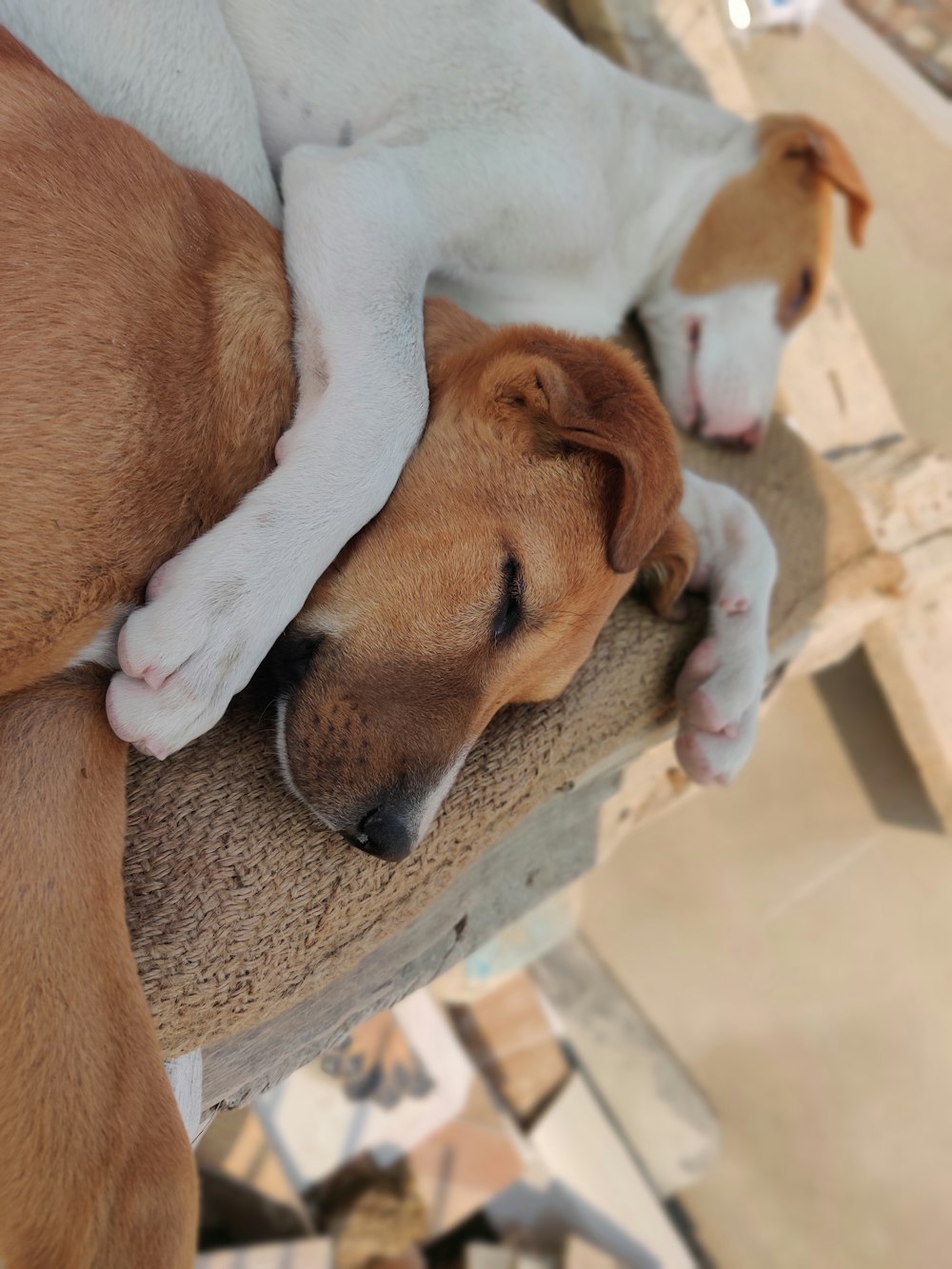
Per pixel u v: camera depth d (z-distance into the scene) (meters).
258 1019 0.31
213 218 0.32
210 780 0.32
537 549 0.32
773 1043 0.93
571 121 0.47
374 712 0.31
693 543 0.40
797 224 0.55
